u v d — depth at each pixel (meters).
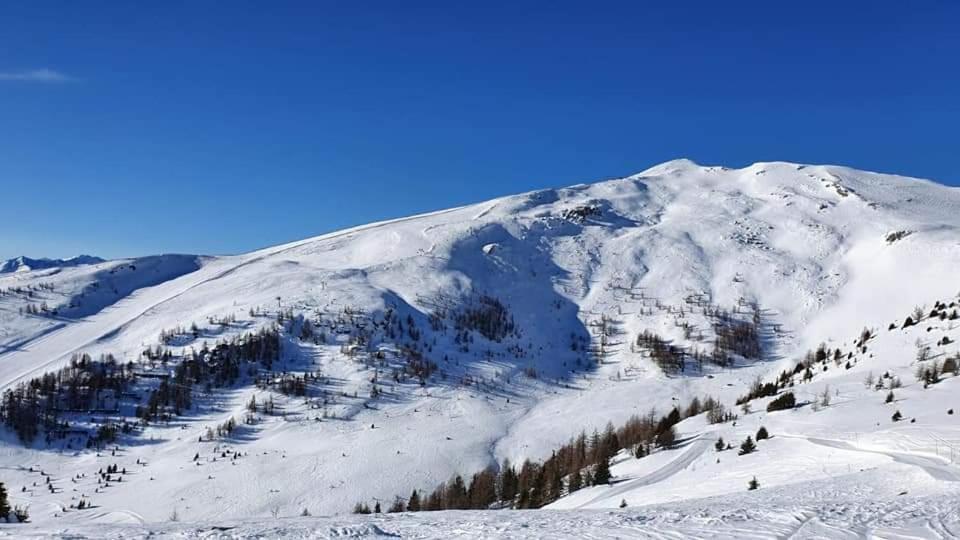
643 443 131.12
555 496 121.19
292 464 195.00
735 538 32.25
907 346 159.12
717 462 102.12
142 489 186.75
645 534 34.03
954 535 32.06
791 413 122.44
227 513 168.88
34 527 41.09
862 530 33.25
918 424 95.56
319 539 36.34
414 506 142.62
